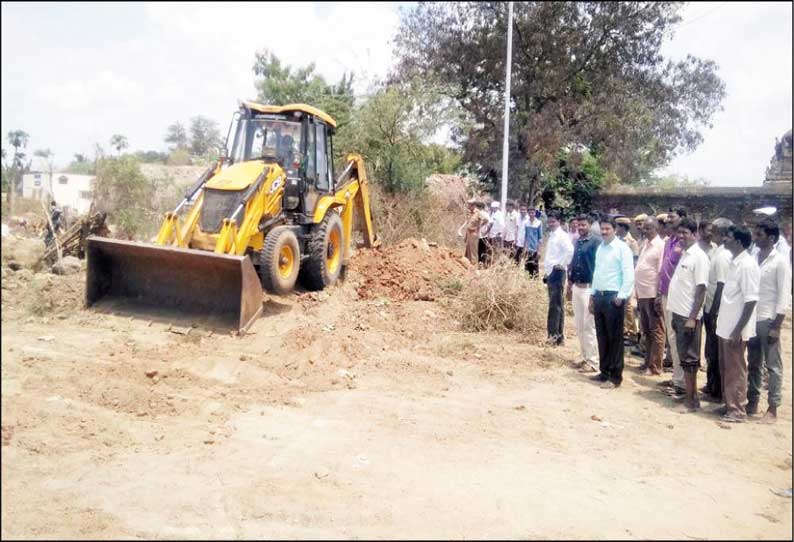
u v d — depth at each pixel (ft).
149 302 29.37
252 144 34.30
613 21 75.87
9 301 30.96
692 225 22.31
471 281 33.65
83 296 31.19
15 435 16.85
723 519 14.28
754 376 21.75
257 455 16.49
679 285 22.17
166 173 64.75
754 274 20.03
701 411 21.89
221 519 13.47
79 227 43.11
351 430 18.35
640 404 22.29
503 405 21.25
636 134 75.61
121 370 21.72
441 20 80.69
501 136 79.66
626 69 79.15
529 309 31.91
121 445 16.88
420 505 14.21
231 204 29.81
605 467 16.80
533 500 14.67
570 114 78.59
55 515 13.46
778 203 56.39
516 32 77.41
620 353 23.98
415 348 27.68
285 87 67.31
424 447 17.42
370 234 43.52
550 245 29.50
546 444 18.15
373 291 37.19
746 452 18.29
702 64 79.61
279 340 25.36
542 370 25.84
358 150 60.44
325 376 22.79
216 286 28.12
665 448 18.37
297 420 18.97
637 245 31.58
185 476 15.28
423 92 65.62
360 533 13.01
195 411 19.27
